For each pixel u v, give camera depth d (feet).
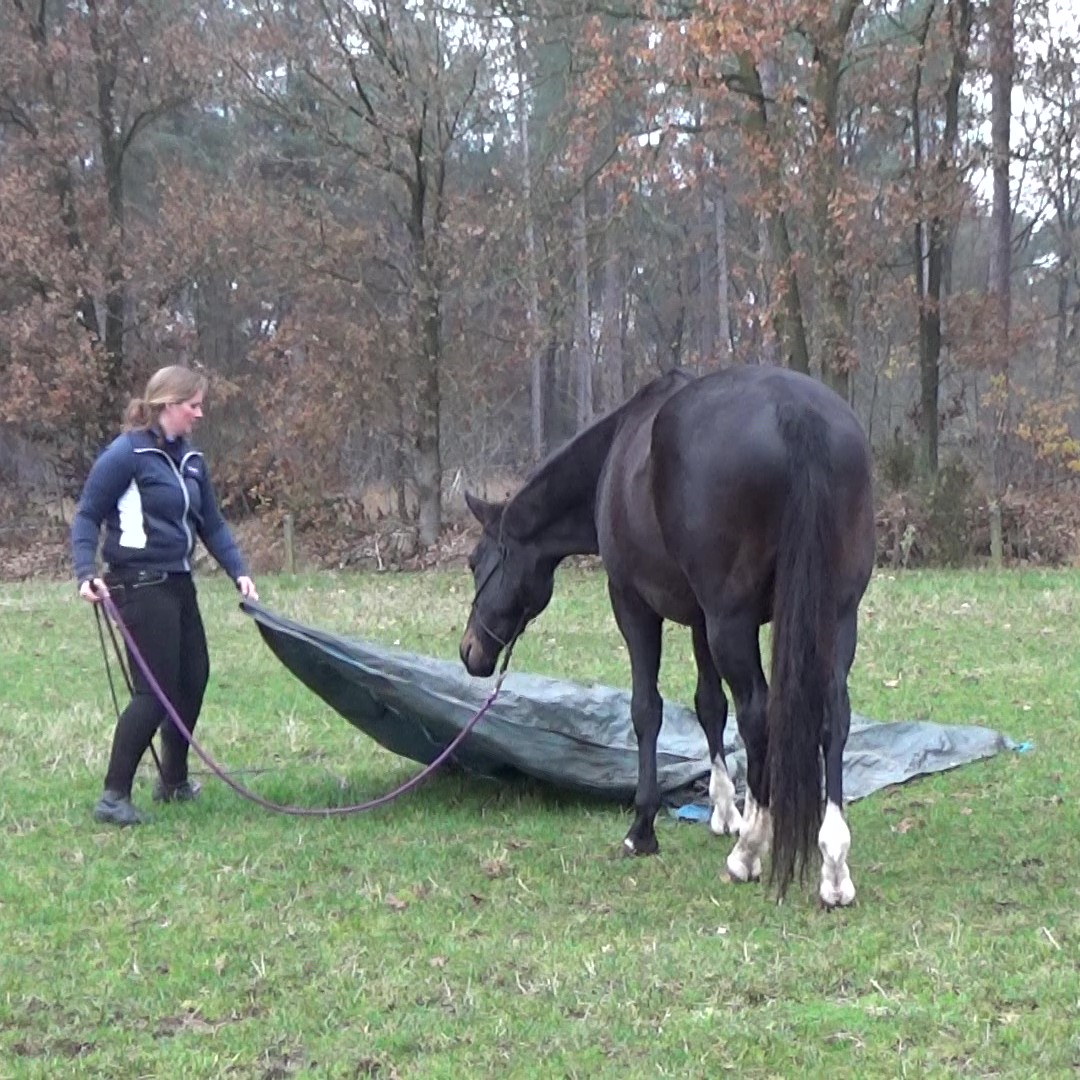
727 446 14.96
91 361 73.82
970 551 60.29
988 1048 11.71
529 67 72.38
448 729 21.15
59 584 59.21
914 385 89.56
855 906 15.53
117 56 77.77
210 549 21.88
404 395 72.28
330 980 13.87
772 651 14.40
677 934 14.94
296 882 17.42
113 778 20.52
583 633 40.86
